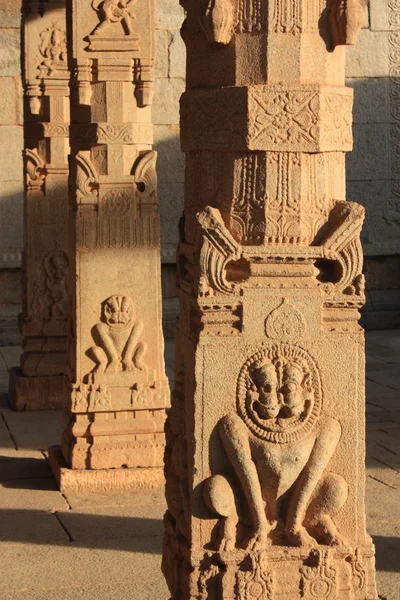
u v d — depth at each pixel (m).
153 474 8.12
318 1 4.91
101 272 8.12
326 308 5.04
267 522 5.04
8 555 6.66
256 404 4.98
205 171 5.09
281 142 4.85
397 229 16.42
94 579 6.25
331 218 5.02
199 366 4.93
